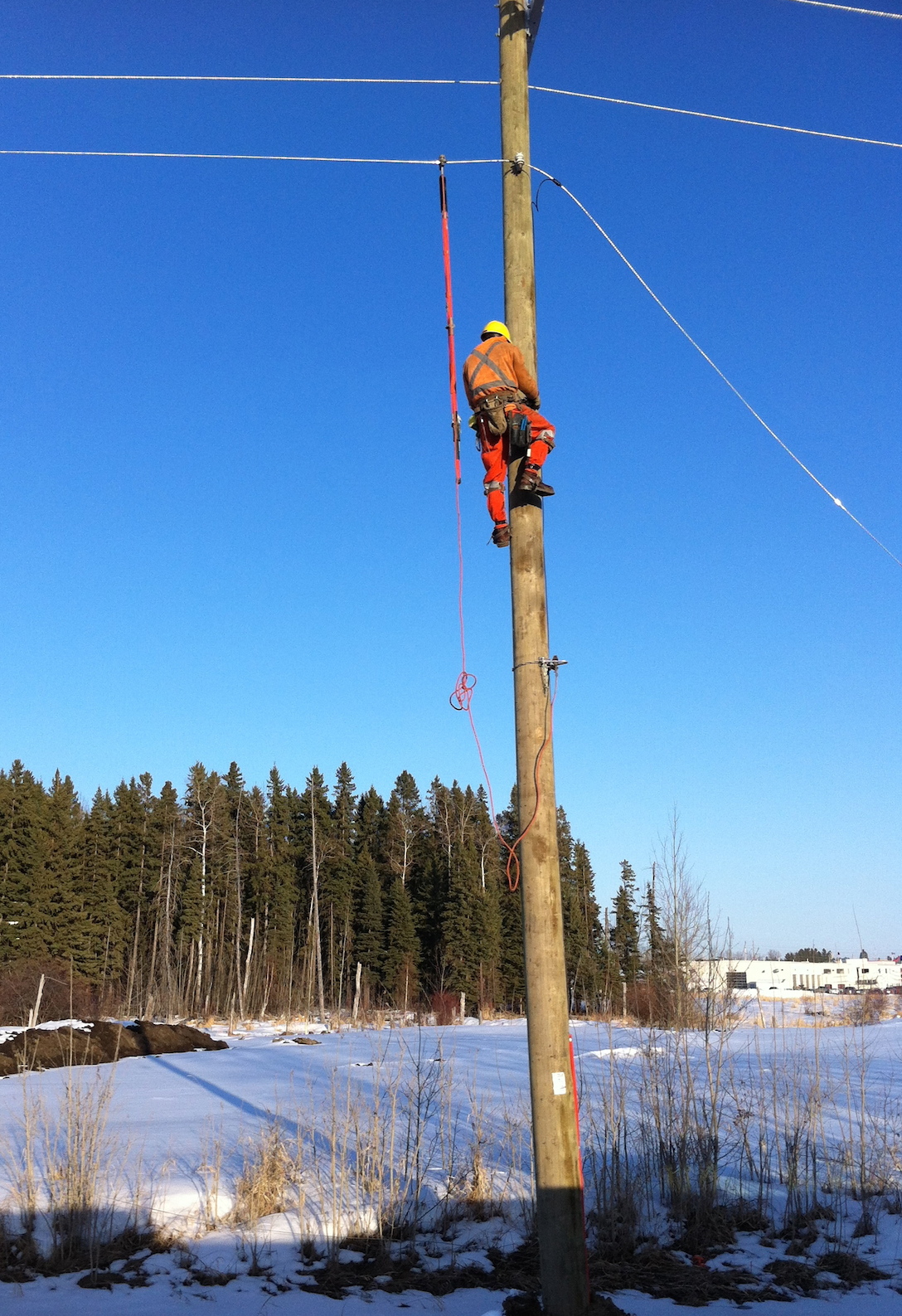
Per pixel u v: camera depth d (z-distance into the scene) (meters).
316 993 58.28
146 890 62.72
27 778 61.69
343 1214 8.13
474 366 6.09
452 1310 6.46
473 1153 9.20
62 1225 7.47
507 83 6.69
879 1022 27.59
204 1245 7.61
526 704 5.99
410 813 73.88
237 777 73.50
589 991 42.72
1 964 45.47
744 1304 6.91
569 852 70.06
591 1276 7.40
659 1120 9.66
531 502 6.20
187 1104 14.17
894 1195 9.55
